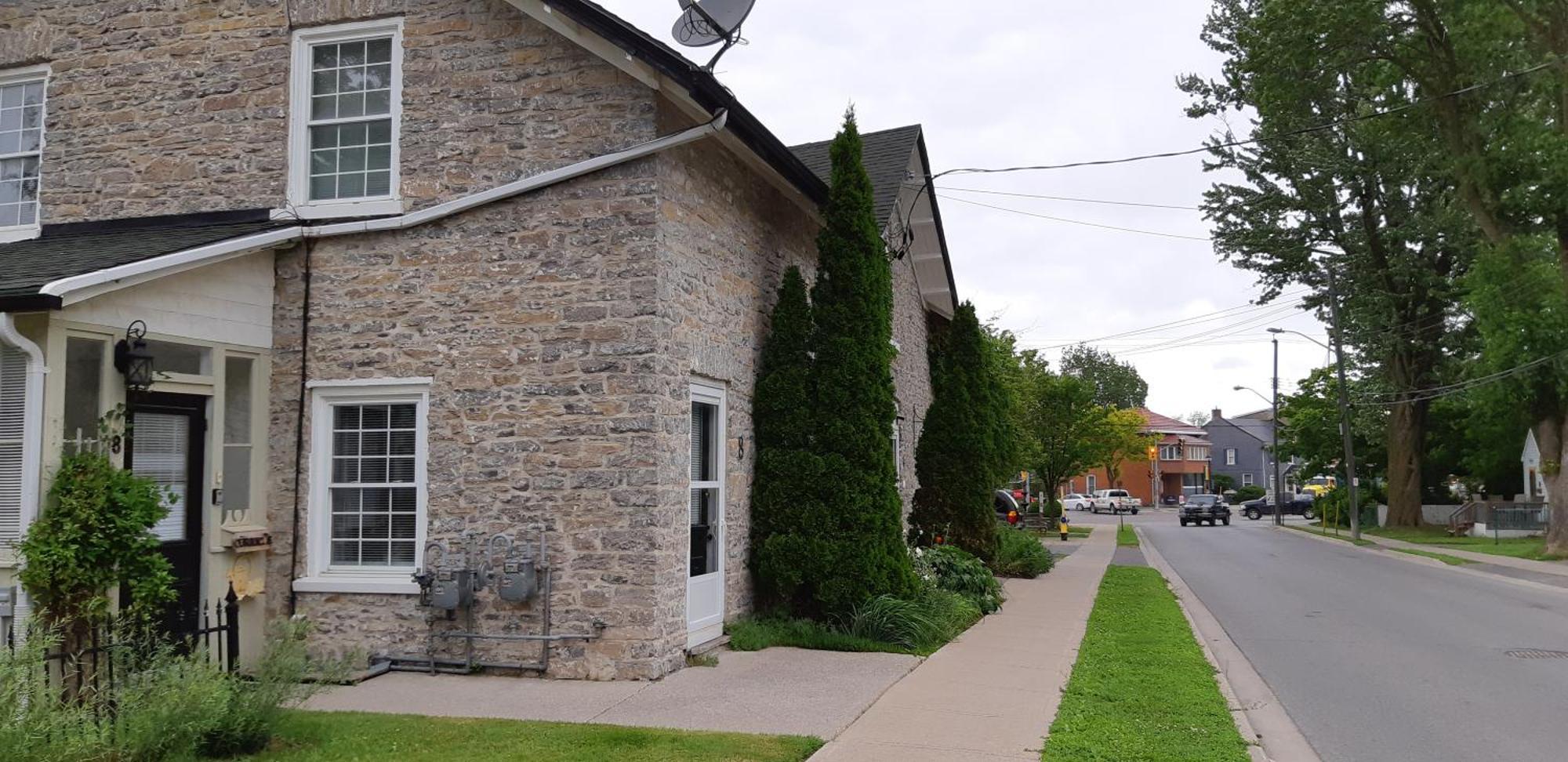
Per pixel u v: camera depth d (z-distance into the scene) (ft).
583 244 30.91
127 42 35.76
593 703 26.78
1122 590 59.36
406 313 32.09
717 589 35.09
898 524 39.04
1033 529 136.05
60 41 36.35
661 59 29.43
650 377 30.09
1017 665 33.42
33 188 36.68
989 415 61.77
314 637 31.76
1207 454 341.82
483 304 31.53
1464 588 67.31
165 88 35.24
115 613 25.93
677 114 32.42
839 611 37.09
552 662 30.07
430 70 32.99
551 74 32.01
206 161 34.65
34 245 32.94
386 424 32.53
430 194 32.65
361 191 33.94
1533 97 88.12
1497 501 151.43
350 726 24.12
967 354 61.46
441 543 31.17
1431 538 124.98
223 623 30.30
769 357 38.63
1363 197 124.06
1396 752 25.26
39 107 36.78
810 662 32.76
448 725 24.21
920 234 63.05
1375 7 80.48
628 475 30.01
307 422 32.48
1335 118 117.39
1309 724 28.25
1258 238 125.49
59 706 21.21
